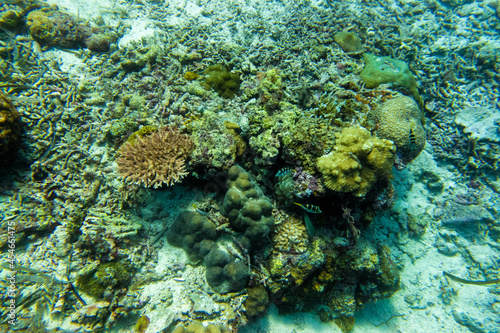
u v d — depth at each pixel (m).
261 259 3.79
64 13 5.18
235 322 3.66
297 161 3.44
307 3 7.16
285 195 3.64
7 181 3.62
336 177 3.18
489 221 5.36
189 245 3.58
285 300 4.00
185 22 6.14
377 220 5.17
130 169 3.18
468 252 5.45
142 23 6.04
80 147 4.05
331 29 5.99
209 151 3.45
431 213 5.66
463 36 7.23
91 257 3.36
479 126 5.53
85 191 3.71
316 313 4.66
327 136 3.43
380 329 5.17
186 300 3.61
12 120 3.48
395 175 5.62
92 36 5.16
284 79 4.86
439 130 5.81
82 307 3.11
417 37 7.02
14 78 4.25
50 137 4.00
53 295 3.16
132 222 3.68
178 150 3.35
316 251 3.65
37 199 3.56
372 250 3.96
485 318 4.96
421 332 5.18
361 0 7.75
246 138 3.85
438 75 6.11
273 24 6.30
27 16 4.89
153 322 3.40
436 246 5.61
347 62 5.09
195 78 4.65
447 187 5.71
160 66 4.96
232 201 3.34
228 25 6.14
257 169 3.97
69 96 4.43
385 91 4.32
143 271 3.57
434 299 5.35
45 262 3.32
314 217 3.79
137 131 3.80
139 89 4.61
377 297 4.51
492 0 7.59
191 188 3.95
